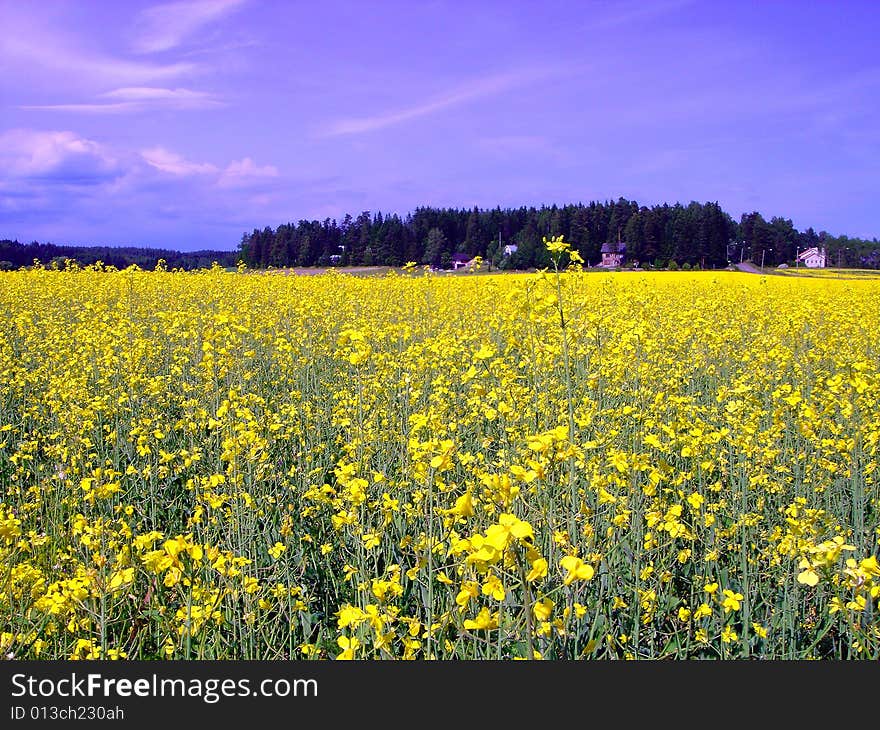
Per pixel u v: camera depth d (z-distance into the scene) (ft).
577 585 11.15
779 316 45.93
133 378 23.89
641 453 16.21
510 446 17.38
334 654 12.28
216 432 19.06
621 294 47.57
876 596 10.34
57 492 16.70
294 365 28.96
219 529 15.06
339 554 14.93
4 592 10.93
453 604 11.16
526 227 205.98
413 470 14.10
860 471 17.06
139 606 13.24
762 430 20.06
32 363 29.84
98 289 52.54
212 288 54.49
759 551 14.51
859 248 256.11
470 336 31.86
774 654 11.80
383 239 193.47
